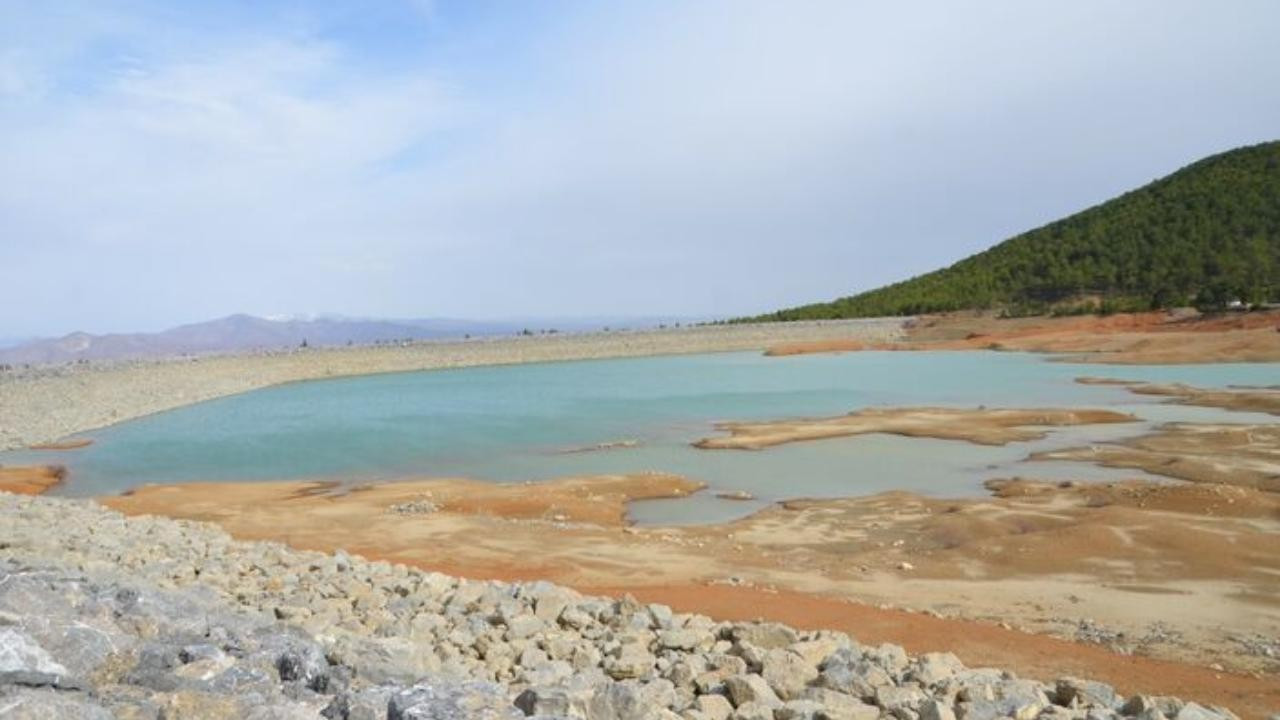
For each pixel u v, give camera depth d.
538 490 28.81
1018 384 60.34
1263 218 124.62
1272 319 82.44
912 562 19.39
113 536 18.28
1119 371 66.44
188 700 5.04
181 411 57.00
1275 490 26.33
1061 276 123.38
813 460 34.56
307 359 81.44
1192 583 17.44
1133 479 28.92
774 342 104.12
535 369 83.56
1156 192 150.00
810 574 18.47
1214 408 45.44
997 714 8.02
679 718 7.54
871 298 145.88
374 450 40.41
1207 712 8.31
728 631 11.12
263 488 31.53
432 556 19.84
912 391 57.88
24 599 6.64
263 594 12.93
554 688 7.52
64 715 4.48
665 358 95.12
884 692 8.39
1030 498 25.58
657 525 24.61
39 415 49.03
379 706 5.59
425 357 88.25
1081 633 14.52
